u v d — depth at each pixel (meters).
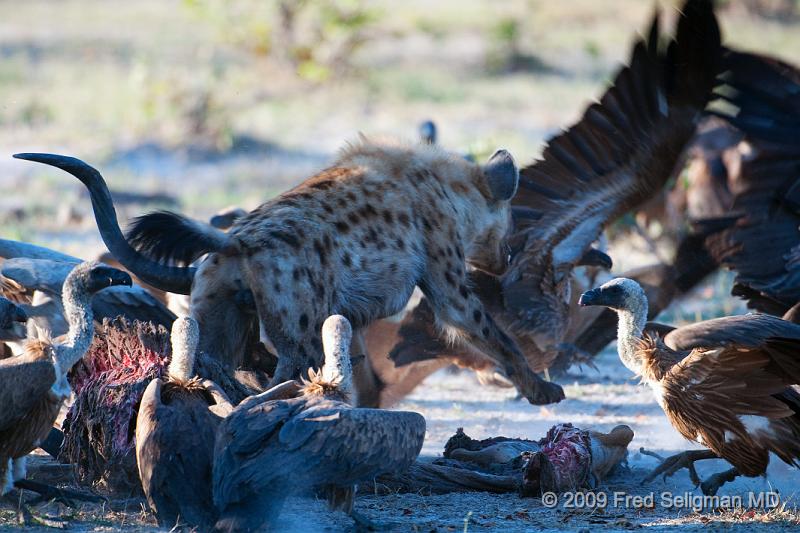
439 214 29.09
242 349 26.83
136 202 64.12
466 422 32.66
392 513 23.34
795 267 30.02
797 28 138.75
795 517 23.34
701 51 30.17
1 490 21.44
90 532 20.80
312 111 91.19
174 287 26.25
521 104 97.75
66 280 22.06
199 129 78.38
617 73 30.84
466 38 127.69
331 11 101.19
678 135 30.58
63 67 101.94
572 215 31.08
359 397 30.09
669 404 23.77
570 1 148.25
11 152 73.50
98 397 23.27
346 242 26.98
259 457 19.33
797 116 30.61
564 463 24.72
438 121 90.06
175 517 20.67
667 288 32.09
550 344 31.98
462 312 29.22
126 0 141.38
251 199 65.75
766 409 23.20
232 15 102.06
